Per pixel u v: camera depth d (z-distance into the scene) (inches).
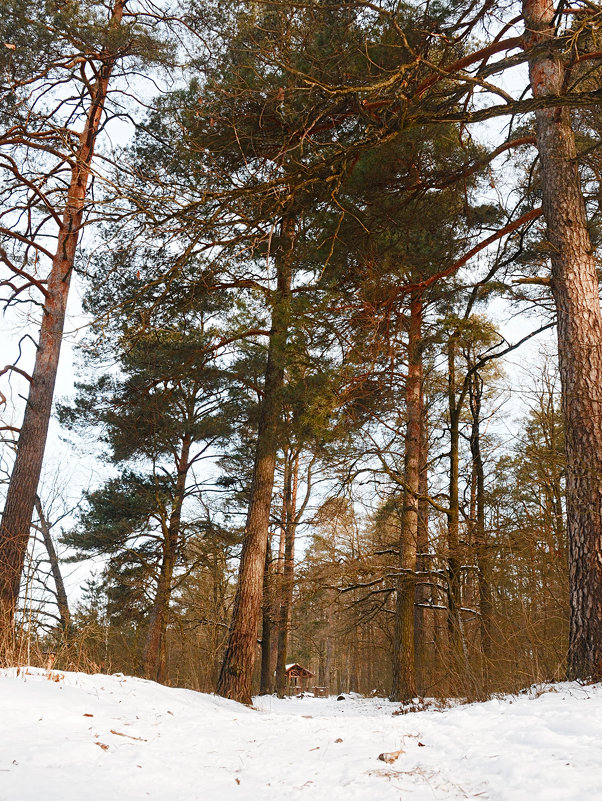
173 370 563.8
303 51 302.2
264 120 346.3
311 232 371.6
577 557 279.7
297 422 527.8
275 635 1018.1
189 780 154.3
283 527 960.9
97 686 285.7
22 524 450.9
